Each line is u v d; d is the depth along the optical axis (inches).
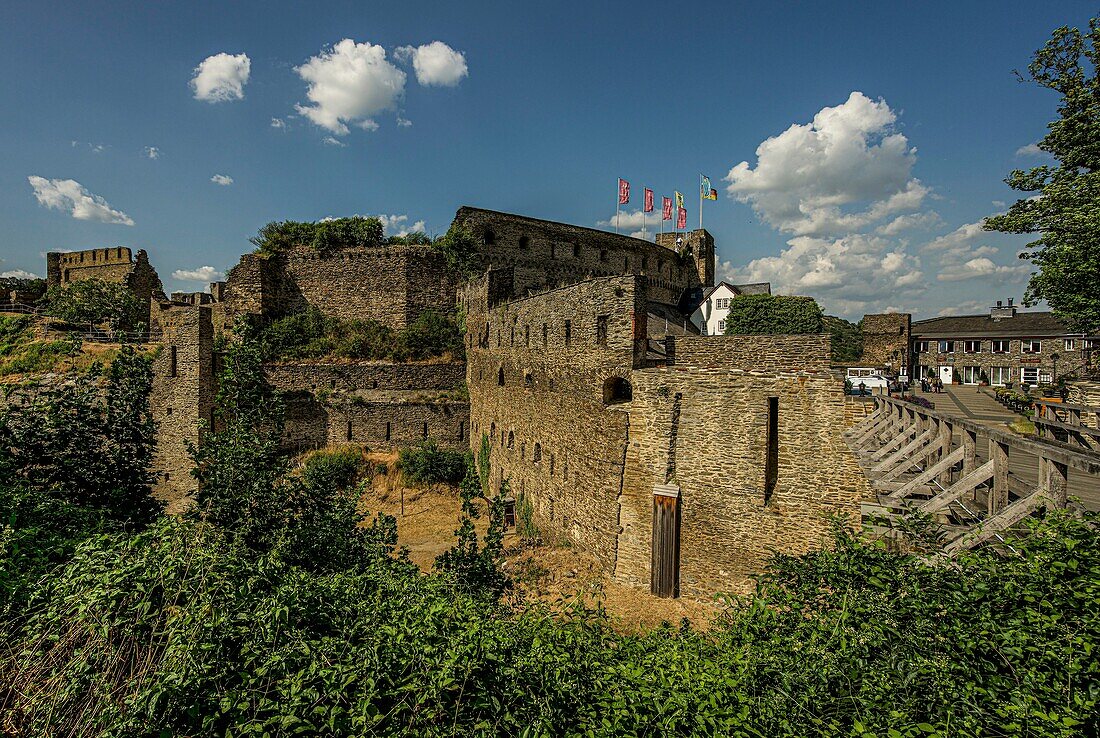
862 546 287.0
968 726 171.8
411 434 1270.9
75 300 1748.3
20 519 325.1
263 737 177.5
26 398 455.8
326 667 204.2
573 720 207.8
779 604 283.3
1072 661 182.1
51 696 196.4
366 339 1391.5
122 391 466.6
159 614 220.4
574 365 677.9
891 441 514.0
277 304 1480.1
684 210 2957.7
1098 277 634.2
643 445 558.6
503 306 1010.1
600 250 2188.7
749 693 210.1
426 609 255.8
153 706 178.2
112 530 374.0
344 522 399.2
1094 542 222.5
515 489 925.8
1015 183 719.1
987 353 2188.7
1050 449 271.4
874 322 2365.9
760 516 496.7
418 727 196.7
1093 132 647.8
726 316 2564.0
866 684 201.5
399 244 1585.9
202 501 385.7
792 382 487.2
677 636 362.6
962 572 253.8
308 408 1229.7
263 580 268.5
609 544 581.3
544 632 269.7
